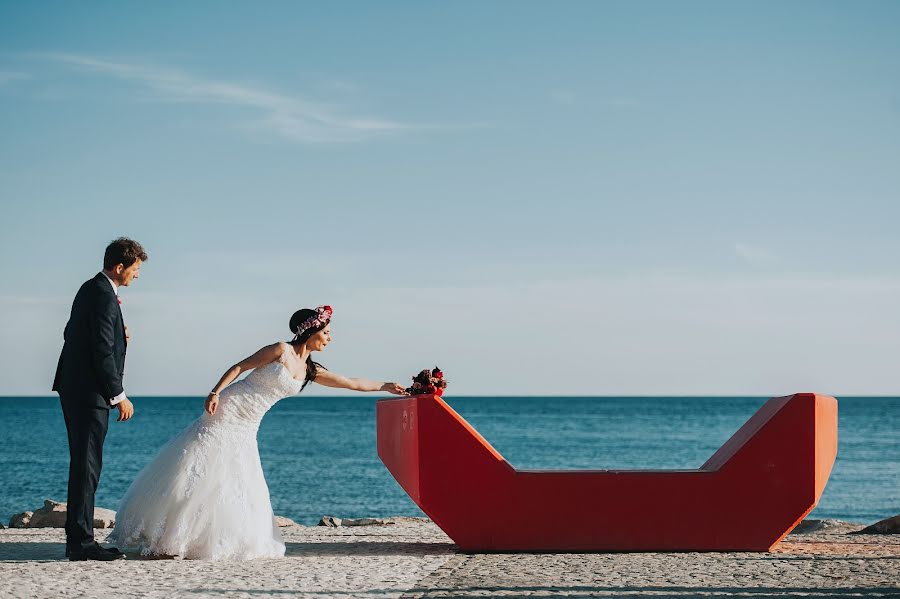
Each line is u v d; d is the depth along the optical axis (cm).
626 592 580
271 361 777
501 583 615
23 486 3191
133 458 4344
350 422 9094
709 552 766
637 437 6762
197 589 589
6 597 557
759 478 770
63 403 723
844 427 8362
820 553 767
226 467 757
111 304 719
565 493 770
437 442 769
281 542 777
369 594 577
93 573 654
